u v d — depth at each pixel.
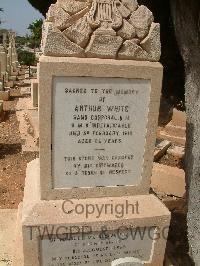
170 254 3.69
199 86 3.81
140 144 3.09
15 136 8.48
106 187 3.12
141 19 2.85
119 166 3.11
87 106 2.88
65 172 3.02
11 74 19.78
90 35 2.77
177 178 5.27
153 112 3.01
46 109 2.81
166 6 6.70
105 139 3.01
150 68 2.87
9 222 4.09
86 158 3.03
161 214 3.08
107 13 2.79
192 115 3.95
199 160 3.64
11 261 3.39
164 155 7.23
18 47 38.50
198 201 3.65
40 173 2.97
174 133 8.42
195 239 3.67
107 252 3.11
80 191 3.08
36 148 7.31
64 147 2.96
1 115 10.22
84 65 2.74
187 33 4.07
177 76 7.86
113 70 2.80
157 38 2.87
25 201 3.08
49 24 2.68
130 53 2.84
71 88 2.80
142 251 3.19
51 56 2.73
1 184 5.69
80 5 2.76
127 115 2.98
